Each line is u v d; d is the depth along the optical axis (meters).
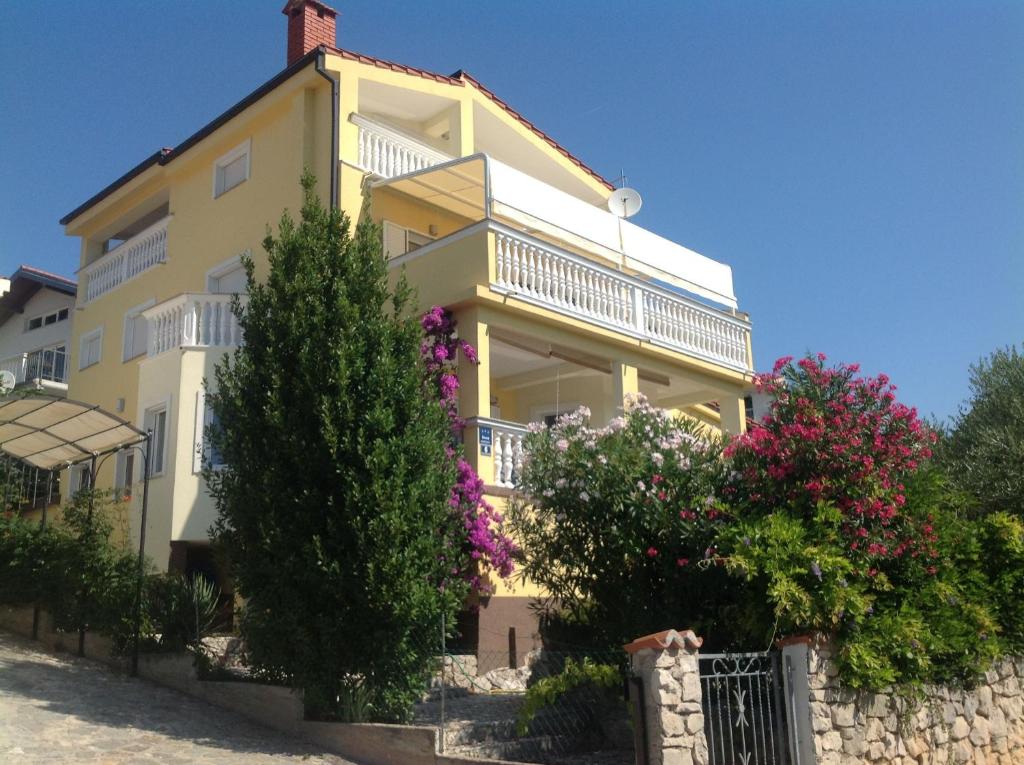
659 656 8.12
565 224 16.84
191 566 16.66
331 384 10.51
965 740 10.91
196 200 21.06
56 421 14.14
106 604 13.34
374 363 10.73
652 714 8.06
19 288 31.77
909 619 10.09
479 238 15.27
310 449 10.38
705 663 9.48
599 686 10.26
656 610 10.60
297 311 10.89
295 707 10.45
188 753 9.33
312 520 10.35
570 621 11.88
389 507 10.00
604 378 19.78
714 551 9.95
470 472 13.36
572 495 10.97
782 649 9.40
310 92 18.45
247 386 11.01
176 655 12.28
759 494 10.59
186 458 16.34
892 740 9.93
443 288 15.70
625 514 10.70
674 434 11.34
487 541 13.20
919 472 10.89
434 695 12.05
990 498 15.43
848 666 9.48
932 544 10.50
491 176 15.73
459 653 13.50
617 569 10.92
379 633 9.99
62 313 31.22
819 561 9.47
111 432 14.33
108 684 12.10
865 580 10.15
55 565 14.29
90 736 9.61
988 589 11.73
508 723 10.26
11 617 15.55
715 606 10.54
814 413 10.42
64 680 12.05
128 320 22.41
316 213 11.67
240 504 10.68
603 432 11.61
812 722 9.05
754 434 10.80
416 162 19.23
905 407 10.62
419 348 11.42
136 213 24.05
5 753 8.70
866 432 10.51
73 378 24.08
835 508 10.03
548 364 19.25
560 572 11.50
